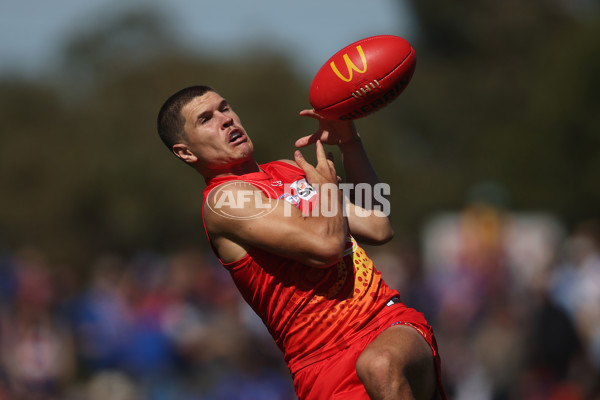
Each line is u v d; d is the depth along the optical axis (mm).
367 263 15453
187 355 40312
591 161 88938
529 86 145125
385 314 14938
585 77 87000
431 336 14922
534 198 92062
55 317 45875
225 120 15812
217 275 50688
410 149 158875
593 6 145750
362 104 15508
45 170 123250
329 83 15539
